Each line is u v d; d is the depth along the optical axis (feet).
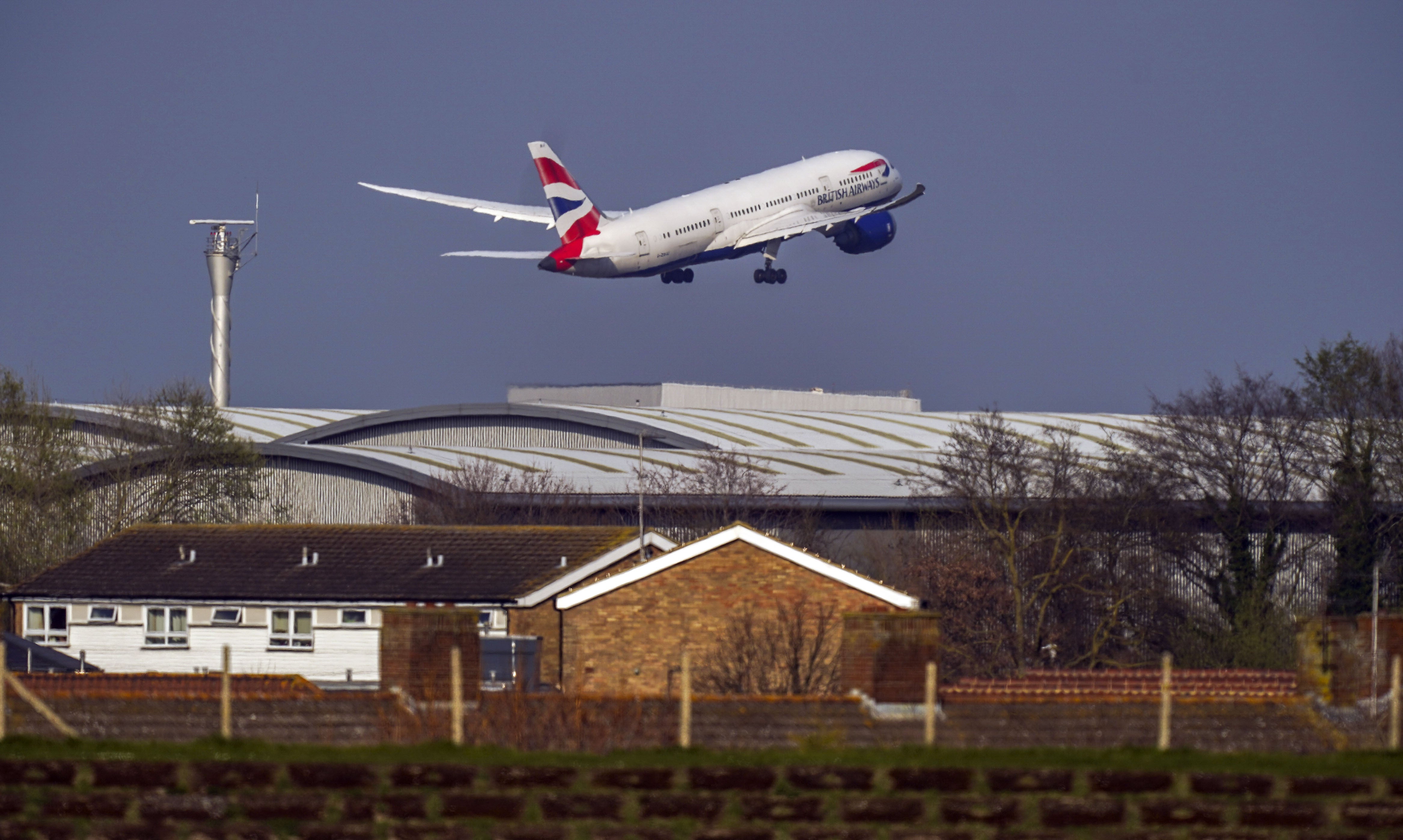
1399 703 407.03
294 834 350.23
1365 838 348.18
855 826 349.61
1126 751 375.86
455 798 351.46
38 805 351.67
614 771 353.72
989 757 368.27
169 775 352.90
